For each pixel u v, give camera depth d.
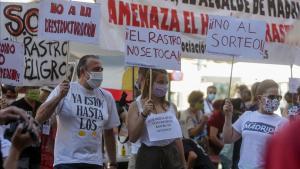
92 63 6.63
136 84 9.23
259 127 6.81
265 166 2.25
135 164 7.35
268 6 9.80
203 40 9.02
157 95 7.11
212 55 9.22
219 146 10.65
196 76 23.66
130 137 6.98
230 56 8.96
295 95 9.50
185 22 8.82
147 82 7.14
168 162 7.00
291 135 2.16
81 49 9.84
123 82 11.86
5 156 3.69
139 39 7.61
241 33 8.39
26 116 3.35
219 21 8.30
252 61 9.69
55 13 7.30
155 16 8.54
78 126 6.53
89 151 6.57
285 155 2.15
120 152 9.54
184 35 8.87
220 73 23.44
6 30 7.79
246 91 12.33
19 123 3.35
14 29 7.81
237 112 9.93
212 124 10.68
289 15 9.99
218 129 10.66
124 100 9.54
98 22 7.54
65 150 6.49
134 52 7.57
